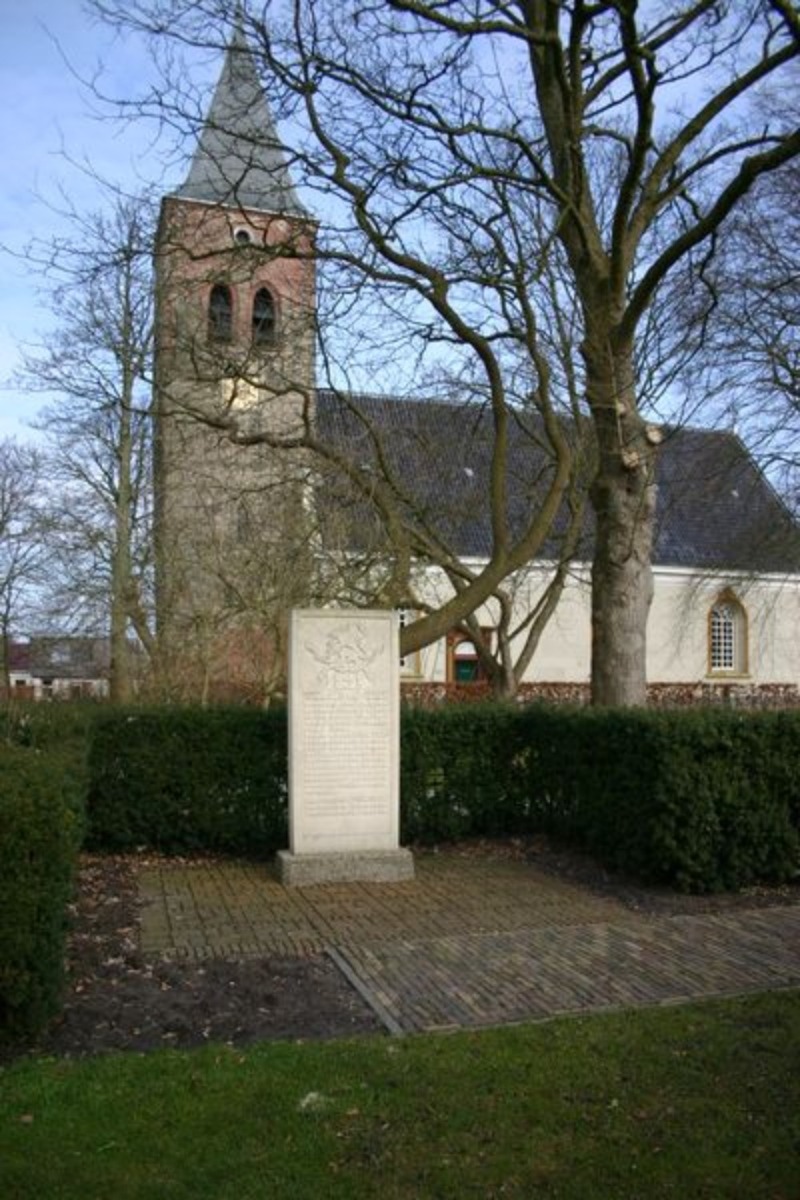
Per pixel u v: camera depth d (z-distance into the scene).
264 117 12.38
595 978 6.21
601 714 9.93
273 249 12.01
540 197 12.73
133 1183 3.64
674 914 7.93
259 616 17.88
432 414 19.19
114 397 17.83
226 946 6.95
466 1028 5.28
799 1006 5.55
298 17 10.50
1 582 33.84
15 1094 4.35
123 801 10.21
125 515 24.59
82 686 31.17
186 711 10.44
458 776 11.04
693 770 8.62
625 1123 4.11
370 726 9.52
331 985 6.07
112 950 6.79
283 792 10.45
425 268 11.98
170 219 12.60
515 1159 3.81
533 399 16.30
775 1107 4.25
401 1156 3.84
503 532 12.97
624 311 12.38
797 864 8.88
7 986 4.91
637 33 10.45
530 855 10.38
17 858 4.95
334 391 13.43
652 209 12.54
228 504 19.33
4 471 34.31
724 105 11.72
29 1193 3.58
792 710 9.36
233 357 13.95
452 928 7.48
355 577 16.50
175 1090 4.39
